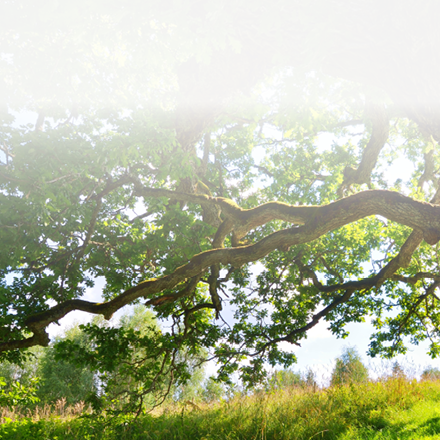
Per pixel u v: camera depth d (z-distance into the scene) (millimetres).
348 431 7277
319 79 3311
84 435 8414
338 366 12133
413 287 13367
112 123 6672
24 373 27188
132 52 3295
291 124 3883
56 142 4539
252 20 3951
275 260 13305
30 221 5148
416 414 7559
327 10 2867
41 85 6297
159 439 8266
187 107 6203
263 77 5434
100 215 10023
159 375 9094
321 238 12711
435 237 4242
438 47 2834
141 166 6266
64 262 9281
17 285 9203
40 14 2590
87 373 28500
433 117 3271
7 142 6375
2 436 8297
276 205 5789
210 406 11445
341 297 12172
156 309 11211
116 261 10023
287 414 8797
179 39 3000
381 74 3393
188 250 7895
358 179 11156
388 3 3084
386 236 12516
